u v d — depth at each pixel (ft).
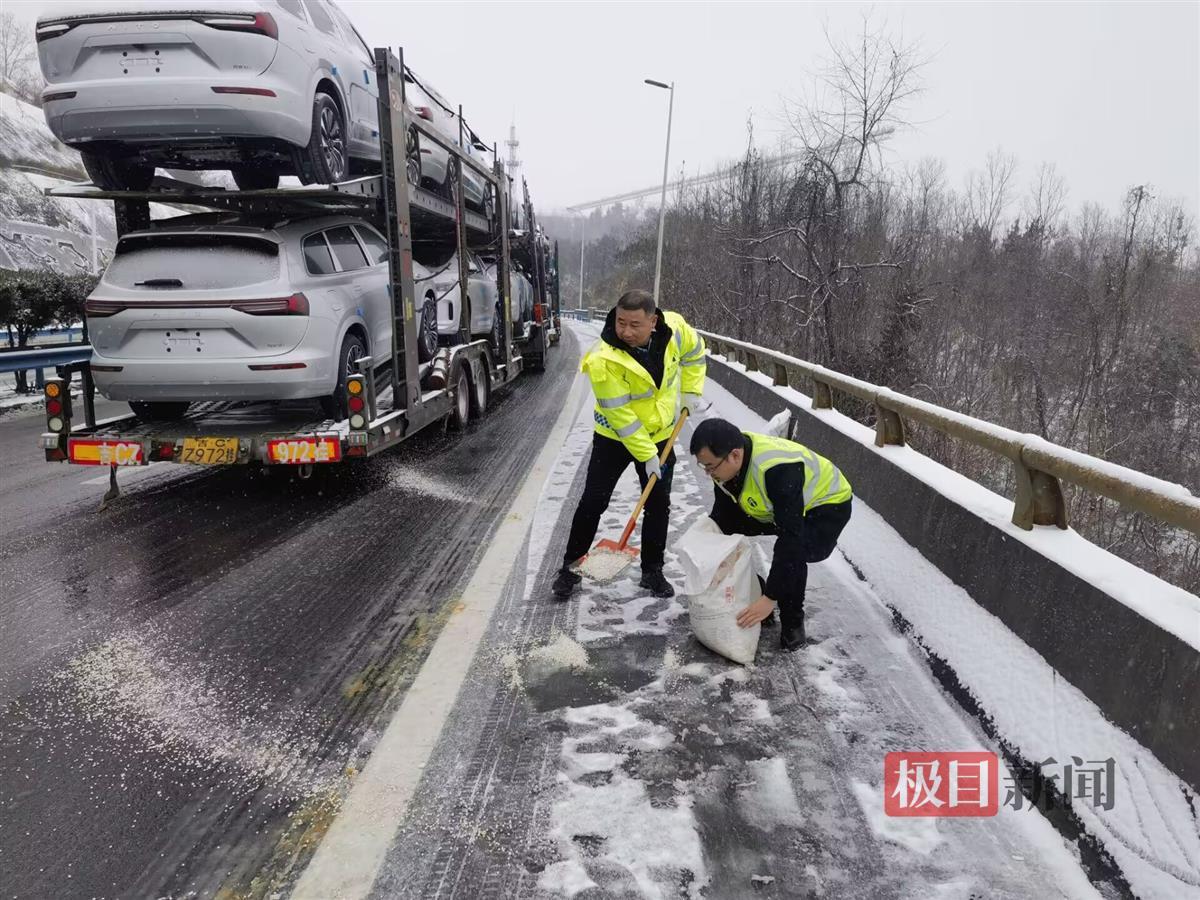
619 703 9.67
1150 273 102.12
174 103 17.46
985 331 88.17
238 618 12.49
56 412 17.83
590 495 12.74
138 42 17.20
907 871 6.84
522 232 43.37
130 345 17.69
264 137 18.70
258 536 16.70
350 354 20.57
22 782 8.33
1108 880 6.61
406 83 23.94
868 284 67.21
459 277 28.91
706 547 10.69
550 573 14.23
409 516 18.06
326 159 20.71
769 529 11.64
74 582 14.07
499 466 23.07
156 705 9.88
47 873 7.02
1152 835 6.52
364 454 17.57
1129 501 7.99
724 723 9.18
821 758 8.48
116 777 8.42
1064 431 73.61
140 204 21.70
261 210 21.02
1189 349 77.36
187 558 15.33
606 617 12.28
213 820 7.72
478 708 9.63
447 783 8.18
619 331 11.69
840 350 60.08
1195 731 6.70
